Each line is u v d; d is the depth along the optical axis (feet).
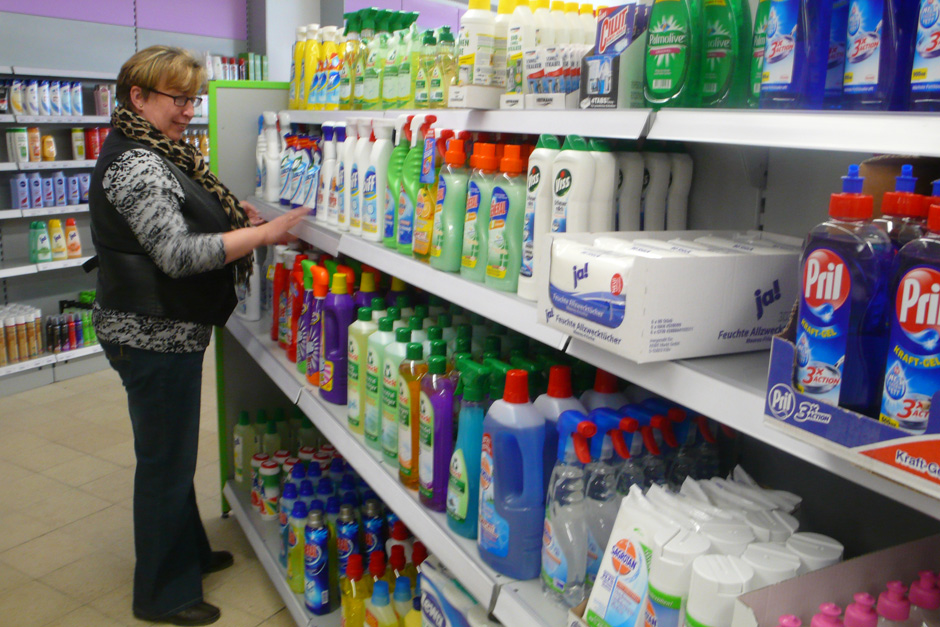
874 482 2.28
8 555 9.62
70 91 16.84
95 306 7.54
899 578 3.07
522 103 4.90
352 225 7.32
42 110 16.28
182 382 7.63
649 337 3.01
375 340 6.29
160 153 7.32
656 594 3.11
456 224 5.31
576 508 4.06
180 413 7.71
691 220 5.09
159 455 7.74
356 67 8.30
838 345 2.35
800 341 2.49
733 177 4.73
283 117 10.19
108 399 15.53
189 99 7.53
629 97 4.00
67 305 17.57
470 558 4.64
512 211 4.62
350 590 7.00
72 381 16.72
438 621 5.50
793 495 3.83
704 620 2.86
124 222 7.02
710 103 3.70
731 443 4.95
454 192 5.27
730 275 3.15
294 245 9.50
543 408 4.49
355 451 6.51
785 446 2.59
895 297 2.21
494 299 4.53
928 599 2.66
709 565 2.96
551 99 4.60
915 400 2.13
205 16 20.17
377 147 6.65
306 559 7.60
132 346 7.31
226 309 7.98
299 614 7.71
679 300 3.05
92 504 11.01
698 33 3.67
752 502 3.71
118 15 18.24
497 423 4.33
